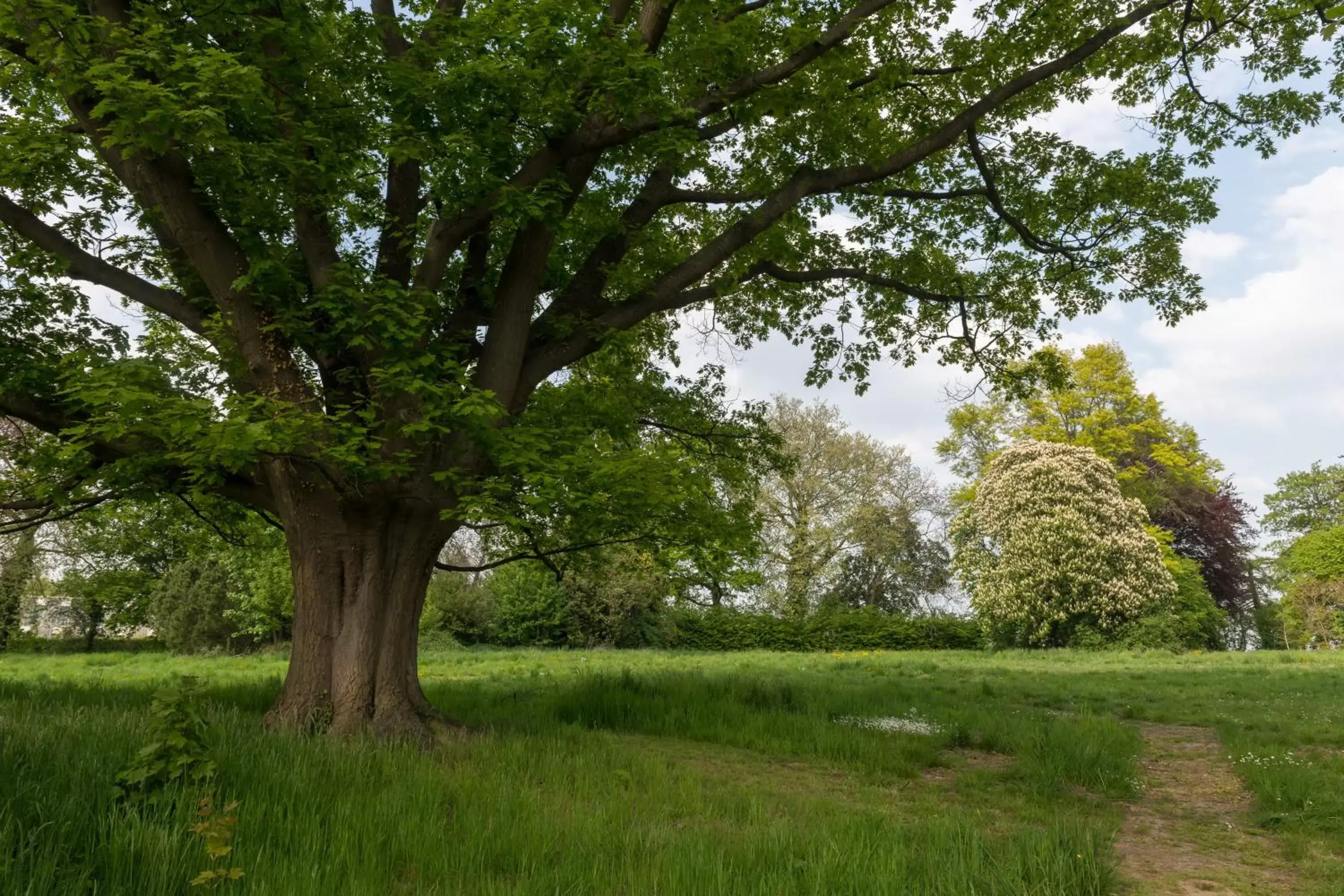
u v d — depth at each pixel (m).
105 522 13.01
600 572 11.91
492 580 38.25
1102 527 33.47
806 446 40.78
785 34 9.55
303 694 8.08
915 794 7.23
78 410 7.66
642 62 8.14
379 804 4.84
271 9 8.41
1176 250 13.01
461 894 3.81
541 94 8.53
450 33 8.78
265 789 4.84
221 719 7.07
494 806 5.22
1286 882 5.11
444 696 12.14
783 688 12.69
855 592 43.78
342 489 7.92
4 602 29.67
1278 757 8.67
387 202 9.80
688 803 6.01
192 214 8.40
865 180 10.87
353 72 8.97
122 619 30.52
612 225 10.54
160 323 11.35
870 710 11.56
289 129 8.34
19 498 9.66
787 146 11.69
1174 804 7.25
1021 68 11.91
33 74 8.62
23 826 3.84
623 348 10.84
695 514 9.71
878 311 14.95
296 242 9.78
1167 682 17.36
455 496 8.61
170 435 7.12
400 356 7.86
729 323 15.13
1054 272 13.75
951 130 10.75
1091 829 5.41
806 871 4.25
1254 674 19.42
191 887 3.61
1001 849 5.00
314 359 9.34
